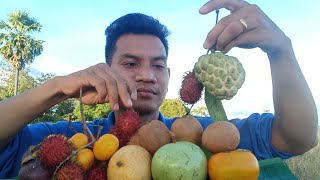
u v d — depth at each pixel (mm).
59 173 306
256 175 304
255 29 352
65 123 604
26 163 323
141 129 336
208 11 345
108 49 612
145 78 547
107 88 357
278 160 356
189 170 293
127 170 302
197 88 356
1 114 397
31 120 409
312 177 1435
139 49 569
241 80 348
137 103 552
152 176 308
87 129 346
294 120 452
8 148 492
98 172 323
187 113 365
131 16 595
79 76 369
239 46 364
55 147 312
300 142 478
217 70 341
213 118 359
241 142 524
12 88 6848
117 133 344
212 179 310
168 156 298
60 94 392
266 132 520
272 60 416
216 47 353
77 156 320
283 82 428
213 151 318
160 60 581
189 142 318
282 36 382
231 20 345
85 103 374
